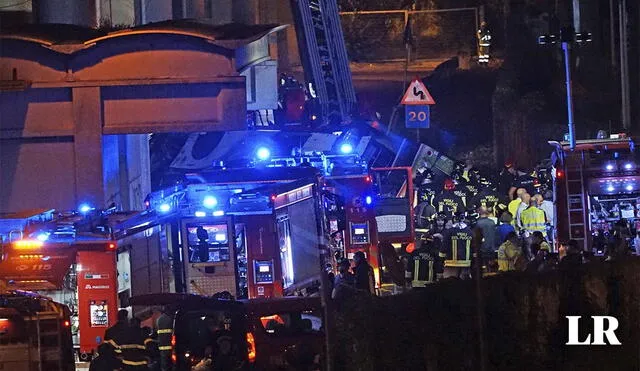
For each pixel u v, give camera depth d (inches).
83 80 2755.9
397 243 2960.1
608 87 5206.7
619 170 2775.6
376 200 2829.7
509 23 5339.6
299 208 2492.6
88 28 2817.4
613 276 1769.2
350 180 2755.9
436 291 1574.8
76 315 2278.5
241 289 2486.5
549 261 2180.1
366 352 1501.0
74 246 2244.1
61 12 3029.0
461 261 2501.2
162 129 2780.5
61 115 2770.7
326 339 1432.1
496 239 2571.4
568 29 3216.0
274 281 2472.9
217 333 1663.4
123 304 2315.5
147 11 3321.9
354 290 1736.0
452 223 2751.0
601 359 1715.1
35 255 2217.0
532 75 5152.6
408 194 2977.4
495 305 1615.4
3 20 2999.5
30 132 2760.8
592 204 2795.3
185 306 1672.0
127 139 3189.0
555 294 1708.9
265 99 3334.2
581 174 2775.6
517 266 2401.6
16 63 2751.0
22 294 1882.4
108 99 2775.6
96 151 2765.7
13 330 1766.7
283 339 1679.4
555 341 1686.8
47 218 2374.5
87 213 2365.9
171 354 1704.0
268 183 2504.9
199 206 2484.0
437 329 1542.8
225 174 2511.1
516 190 3159.5
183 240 2481.5
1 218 2250.2
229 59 2780.5
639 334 1755.7
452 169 3388.3
